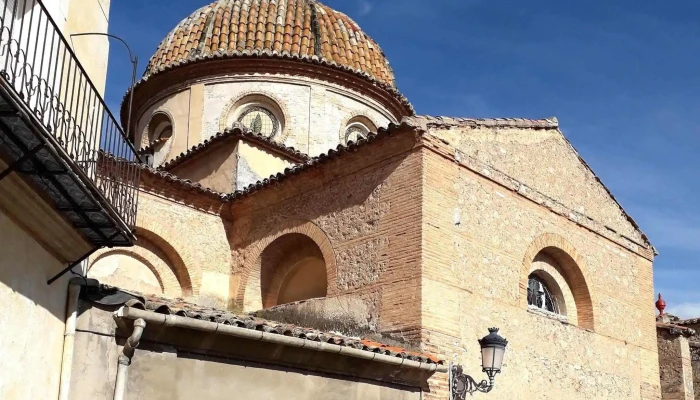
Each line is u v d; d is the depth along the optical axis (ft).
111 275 51.42
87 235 29.04
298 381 34.76
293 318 44.19
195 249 54.03
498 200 49.32
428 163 44.75
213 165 60.85
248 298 53.16
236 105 68.18
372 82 70.85
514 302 48.19
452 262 44.32
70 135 30.14
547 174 54.29
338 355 35.60
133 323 28.81
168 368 30.19
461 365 42.73
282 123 67.87
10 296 24.56
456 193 46.09
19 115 20.81
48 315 26.86
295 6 74.64
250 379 32.91
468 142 48.19
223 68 68.54
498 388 45.16
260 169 60.03
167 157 68.44
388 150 46.26
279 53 67.82
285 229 51.83
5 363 24.17
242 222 55.67
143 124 73.15
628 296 58.29
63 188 25.03
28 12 28.19
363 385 37.45
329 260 47.91
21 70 24.52
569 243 54.24
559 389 49.37
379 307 43.75
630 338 57.06
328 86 69.62
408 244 43.50
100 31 34.27
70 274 28.91
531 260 50.75
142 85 71.41
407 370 38.83
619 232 59.41
